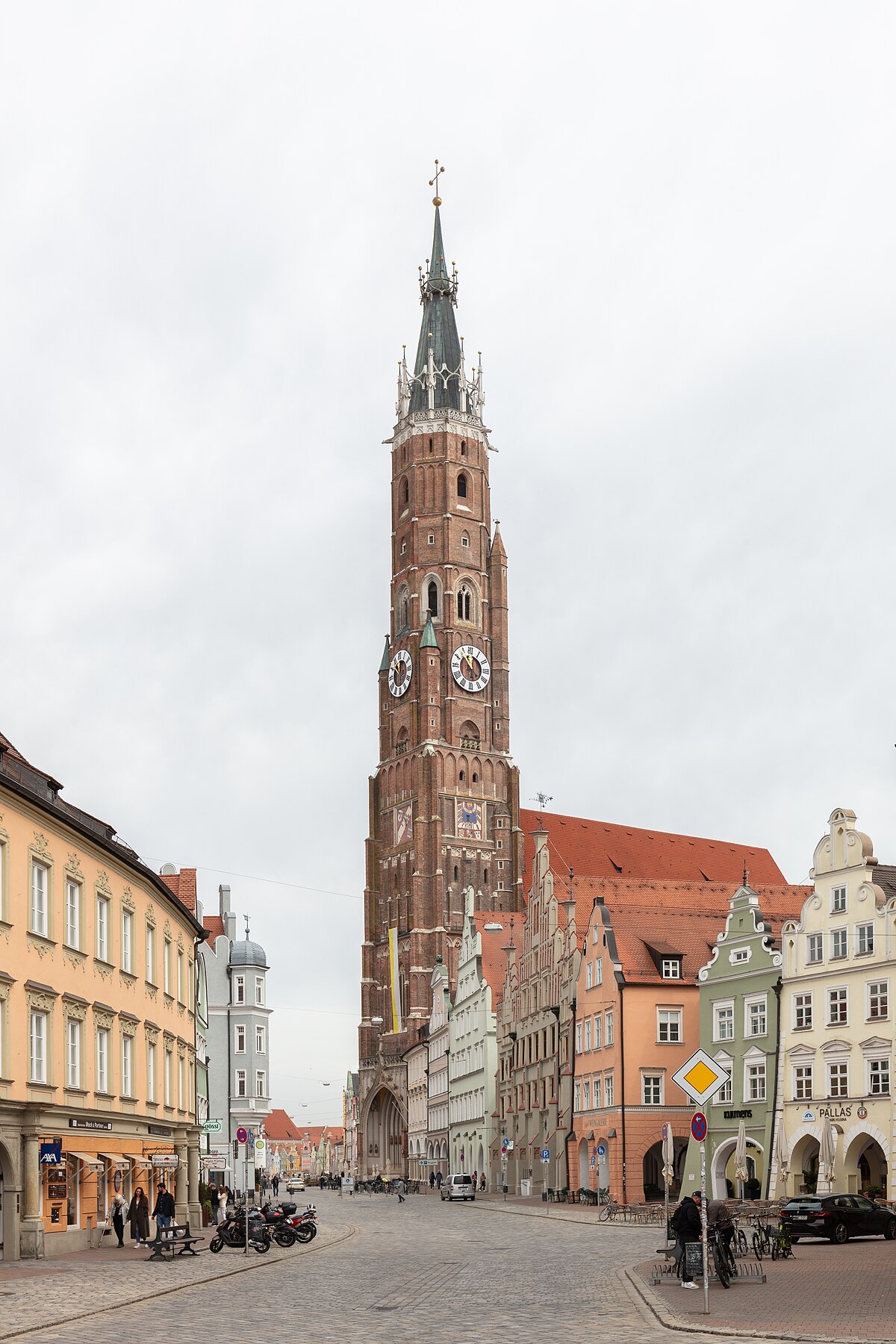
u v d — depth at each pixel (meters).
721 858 199.00
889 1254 44.16
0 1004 43.09
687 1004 87.25
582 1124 93.75
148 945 60.84
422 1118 179.38
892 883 70.88
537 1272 39.78
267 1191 124.12
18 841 44.66
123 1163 54.25
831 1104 70.56
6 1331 25.39
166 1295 33.25
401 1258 46.47
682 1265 34.00
